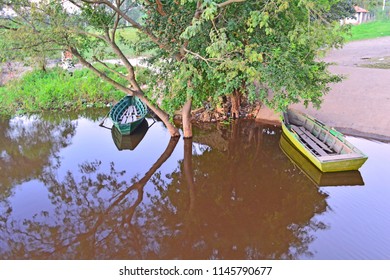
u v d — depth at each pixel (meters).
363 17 42.56
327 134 13.86
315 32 10.00
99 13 12.38
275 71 11.17
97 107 19.88
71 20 12.14
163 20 12.50
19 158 14.47
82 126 17.69
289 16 12.10
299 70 11.31
